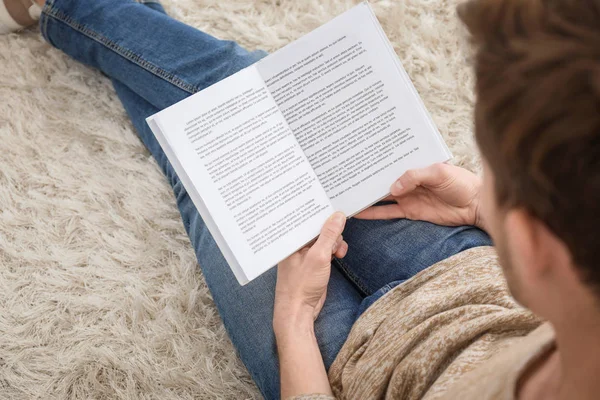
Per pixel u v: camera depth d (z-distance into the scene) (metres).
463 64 1.07
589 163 0.22
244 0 1.13
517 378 0.35
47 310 0.98
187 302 0.98
